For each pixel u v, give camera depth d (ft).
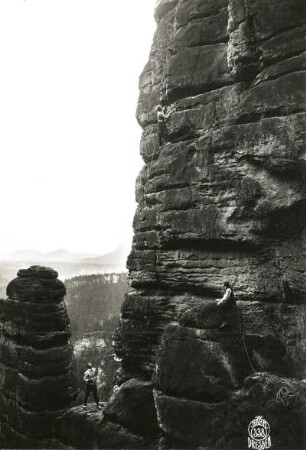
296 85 54.13
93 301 328.29
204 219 62.69
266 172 56.90
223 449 43.91
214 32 68.18
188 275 65.26
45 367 65.57
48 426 63.52
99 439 55.36
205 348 48.57
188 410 47.03
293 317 55.62
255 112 57.77
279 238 57.72
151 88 81.35
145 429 52.65
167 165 69.05
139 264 72.90
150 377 66.69
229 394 45.96
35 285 68.95
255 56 59.72
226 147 60.54
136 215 78.95
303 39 55.36
